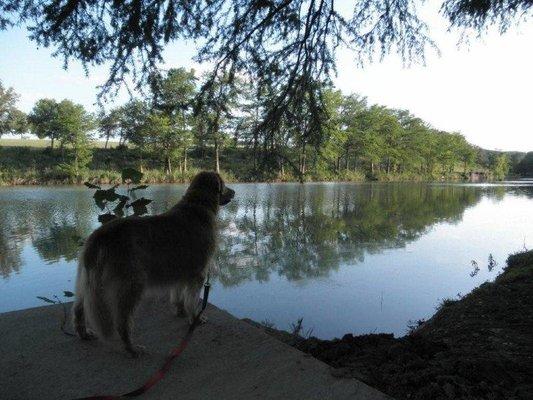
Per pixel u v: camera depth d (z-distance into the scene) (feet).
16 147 172.86
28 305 29.76
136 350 9.48
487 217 85.05
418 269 40.73
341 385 8.34
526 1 18.63
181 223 10.34
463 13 19.67
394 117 250.57
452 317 20.45
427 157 286.05
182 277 10.38
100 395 8.02
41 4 13.10
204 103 17.54
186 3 14.87
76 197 96.02
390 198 122.83
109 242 9.14
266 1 16.14
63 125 152.15
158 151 159.33
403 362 10.00
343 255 46.91
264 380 8.54
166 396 7.95
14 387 8.25
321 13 17.89
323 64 18.70
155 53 14.94
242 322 11.60
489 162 377.91
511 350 14.06
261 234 58.80
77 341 10.25
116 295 9.06
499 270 40.06
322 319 27.58
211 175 11.96
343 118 209.15
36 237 52.42
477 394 8.44
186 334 10.77
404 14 18.37
